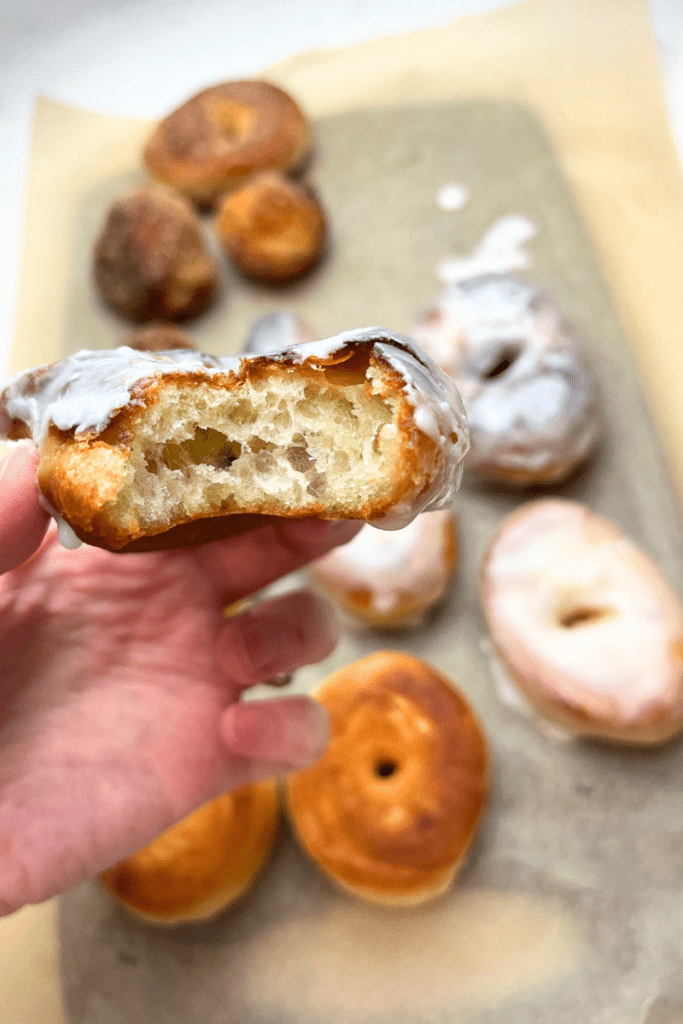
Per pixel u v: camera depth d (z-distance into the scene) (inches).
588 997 13.0
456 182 18.1
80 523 8.0
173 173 17.9
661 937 13.2
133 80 19.5
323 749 11.0
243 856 13.2
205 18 19.7
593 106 17.8
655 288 16.6
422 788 12.9
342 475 8.5
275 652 10.7
